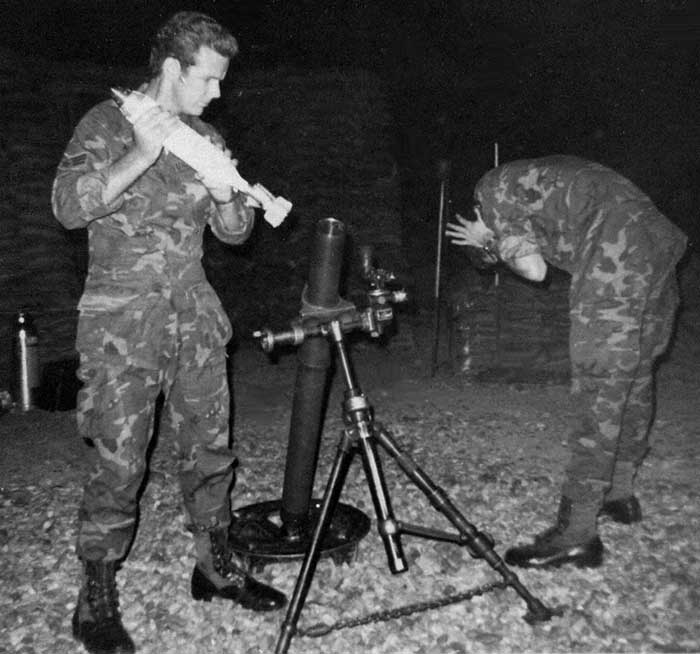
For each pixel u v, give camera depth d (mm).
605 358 3209
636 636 2854
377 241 8594
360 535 3441
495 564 2939
